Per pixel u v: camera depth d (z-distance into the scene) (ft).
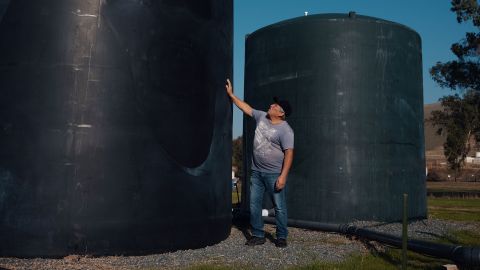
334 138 25.17
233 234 20.84
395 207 25.63
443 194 97.91
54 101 15.24
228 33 19.79
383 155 25.53
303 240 20.42
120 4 15.89
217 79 18.65
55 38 15.40
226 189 19.27
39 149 15.12
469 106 128.57
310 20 26.22
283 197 18.02
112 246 15.25
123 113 15.66
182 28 17.15
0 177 15.23
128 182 15.57
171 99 16.63
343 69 25.44
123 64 15.79
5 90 15.46
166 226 16.17
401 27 26.94
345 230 21.79
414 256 16.29
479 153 296.92
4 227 15.05
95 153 15.26
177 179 16.53
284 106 26.58
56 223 14.89
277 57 27.27
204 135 17.69
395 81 26.30
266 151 17.90
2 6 15.65
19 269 13.46
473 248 14.23
